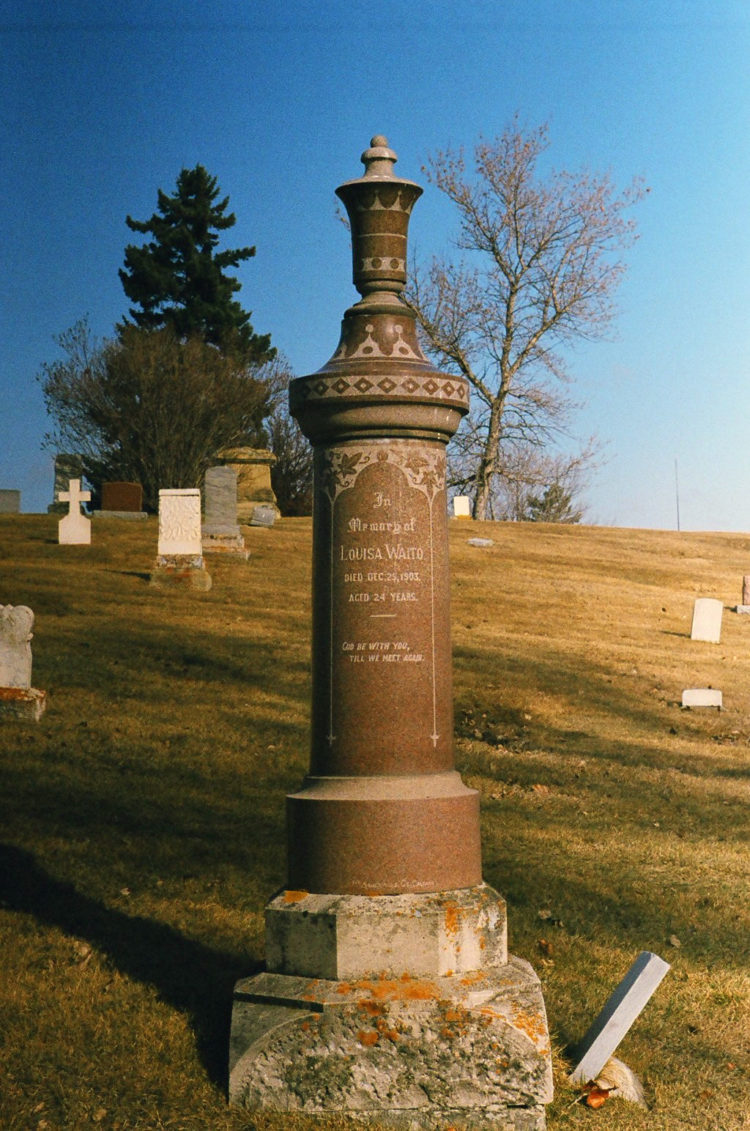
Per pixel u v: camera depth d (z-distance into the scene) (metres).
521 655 20.58
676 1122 5.14
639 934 7.79
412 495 5.52
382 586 5.45
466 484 54.56
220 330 62.59
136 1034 5.47
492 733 15.28
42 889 7.57
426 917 5.12
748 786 13.56
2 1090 4.91
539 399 50.28
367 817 5.26
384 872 5.24
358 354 5.68
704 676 20.92
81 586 22.23
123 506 35.28
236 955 6.64
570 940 7.46
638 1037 6.08
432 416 5.54
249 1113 4.86
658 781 13.47
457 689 17.48
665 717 17.56
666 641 24.34
